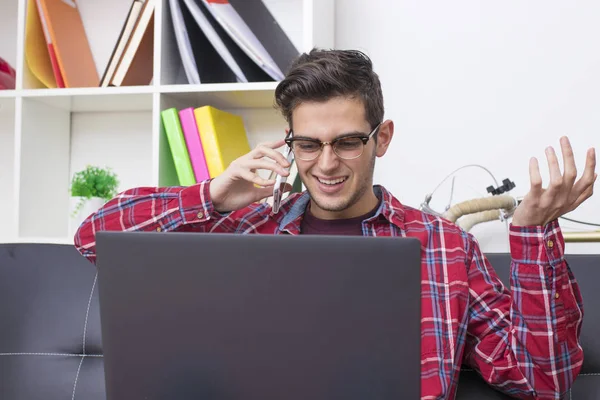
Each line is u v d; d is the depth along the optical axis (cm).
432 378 121
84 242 138
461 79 196
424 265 129
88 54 208
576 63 190
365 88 122
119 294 79
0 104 209
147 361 79
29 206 198
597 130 189
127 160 214
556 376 111
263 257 76
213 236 77
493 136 194
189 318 78
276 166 126
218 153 182
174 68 194
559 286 108
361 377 76
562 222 191
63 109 212
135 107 208
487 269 131
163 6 187
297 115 121
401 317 75
